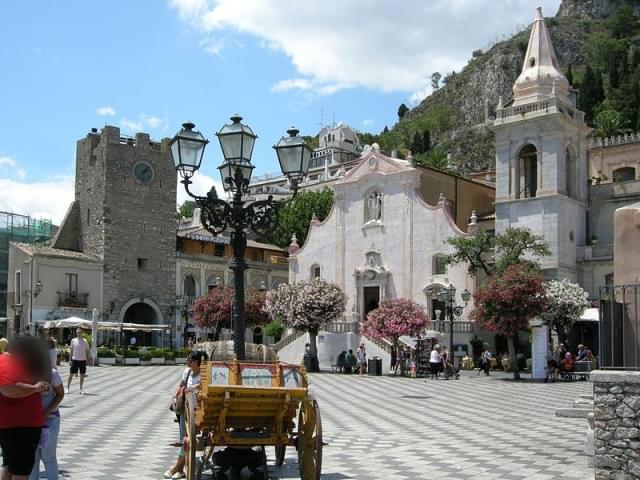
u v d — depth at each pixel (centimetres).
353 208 6375
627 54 14912
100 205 6894
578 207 5512
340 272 6388
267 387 1151
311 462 1156
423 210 5884
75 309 6488
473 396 3038
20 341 841
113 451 1496
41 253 6347
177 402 1262
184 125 1598
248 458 1242
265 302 5316
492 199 6975
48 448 1060
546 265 5234
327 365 5291
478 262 5234
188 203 12888
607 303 1307
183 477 1221
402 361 4531
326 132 14775
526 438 1773
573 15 19712
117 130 7012
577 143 5572
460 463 1405
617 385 1181
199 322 5962
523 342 5134
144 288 7025
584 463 1410
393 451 1553
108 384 3409
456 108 19200
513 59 18512
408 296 5891
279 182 13025
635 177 6469
